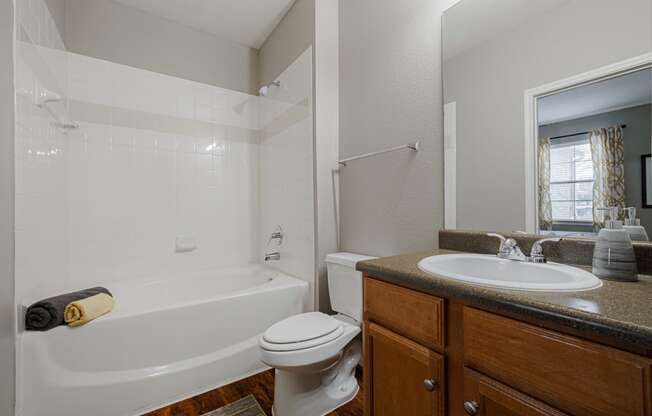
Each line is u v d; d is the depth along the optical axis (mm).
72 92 1935
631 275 758
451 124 1325
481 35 1222
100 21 2045
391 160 1622
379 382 995
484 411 693
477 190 1231
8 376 1113
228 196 2562
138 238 2156
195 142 2412
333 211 1971
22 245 1245
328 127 1961
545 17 1042
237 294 1721
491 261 1041
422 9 1459
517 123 1113
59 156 1726
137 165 2164
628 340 468
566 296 632
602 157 915
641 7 842
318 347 1283
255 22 2355
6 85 1120
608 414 500
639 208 848
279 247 2344
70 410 1282
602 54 916
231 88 2598
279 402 1370
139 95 2180
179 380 1509
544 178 1045
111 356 1380
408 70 1525
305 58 2006
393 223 1612
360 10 1833
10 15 1152
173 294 2141
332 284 1735
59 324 1292
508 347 646
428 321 824
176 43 2344
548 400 581
